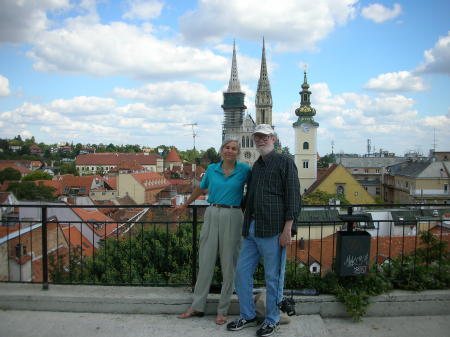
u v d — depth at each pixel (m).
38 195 75.25
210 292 5.71
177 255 9.30
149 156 170.88
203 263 5.22
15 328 5.09
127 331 5.00
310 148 89.38
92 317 5.39
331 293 5.56
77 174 147.25
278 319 4.91
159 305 5.49
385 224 24.61
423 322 5.31
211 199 5.29
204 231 5.25
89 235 21.84
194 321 5.25
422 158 92.88
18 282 6.08
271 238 4.73
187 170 137.75
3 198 35.09
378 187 89.94
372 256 13.34
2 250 12.05
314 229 25.38
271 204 4.68
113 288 5.86
